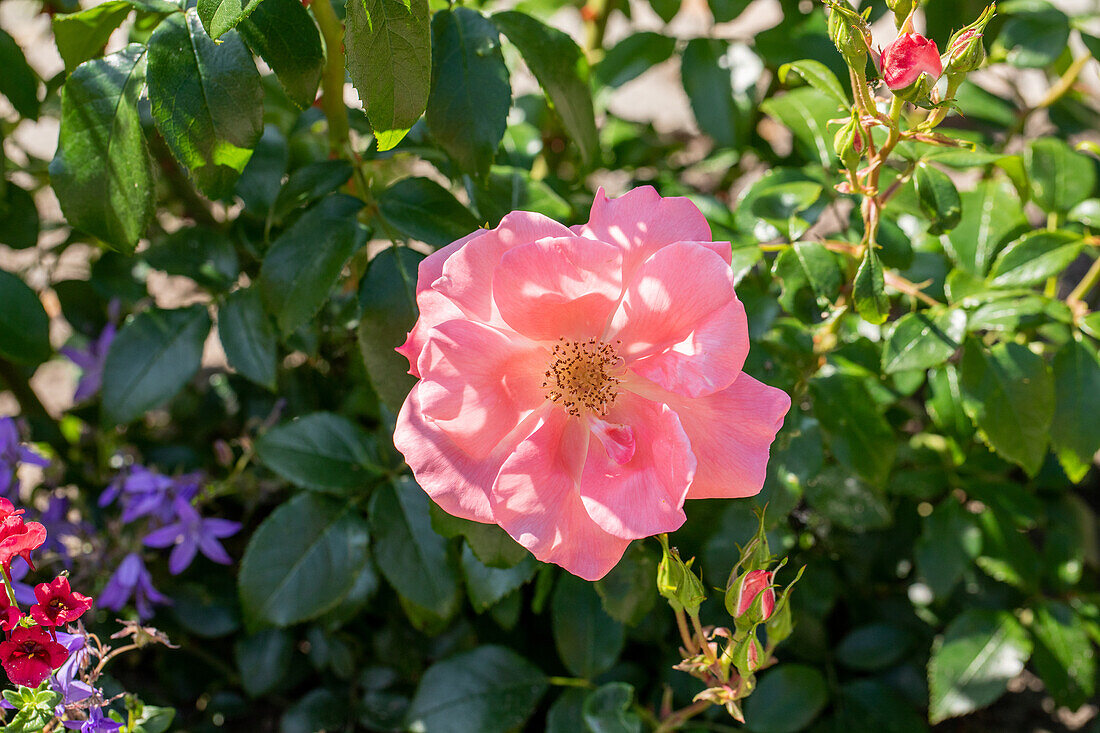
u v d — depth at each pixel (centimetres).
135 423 67
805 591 62
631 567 54
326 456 55
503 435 46
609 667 57
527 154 64
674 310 46
